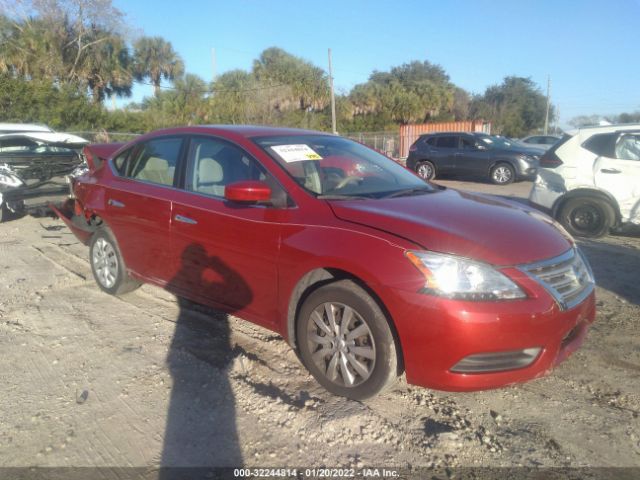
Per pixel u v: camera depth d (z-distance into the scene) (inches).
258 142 157.1
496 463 108.0
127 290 196.2
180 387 134.6
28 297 198.4
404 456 109.3
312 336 132.7
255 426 118.6
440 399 130.6
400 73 2244.1
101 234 197.5
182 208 160.9
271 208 141.4
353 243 122.9
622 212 303.1
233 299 151.8
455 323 109.9
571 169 316.2
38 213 347.9
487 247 116.7
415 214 130.3
